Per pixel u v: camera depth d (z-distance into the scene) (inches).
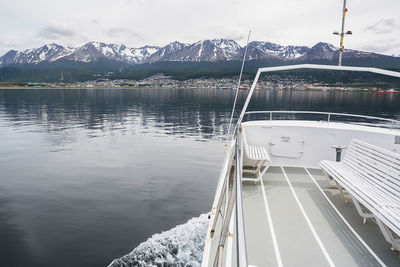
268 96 4837.6
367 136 184.5
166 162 738.8
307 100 3533.5
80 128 1413.6
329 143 197.0
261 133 207.8
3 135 1193.4
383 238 114.3
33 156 812.0
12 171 652.7
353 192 118.3
